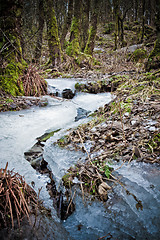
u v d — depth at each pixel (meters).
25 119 3.26
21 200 1.45
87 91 5.27
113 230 1.38
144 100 3.23
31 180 1.86
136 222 1.35
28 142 2.57
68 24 12.90
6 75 4.32
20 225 1.35
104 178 1.69
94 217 1.48
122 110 3.05
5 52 4.54
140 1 21.38
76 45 9.63
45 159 2.20
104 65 9.61
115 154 1.99
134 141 2.14
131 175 1.67
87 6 13.37
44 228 1.38
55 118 3.40
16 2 4.49
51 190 1.75
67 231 1.42
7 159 2.12
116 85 5.33
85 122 3.16
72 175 1.80
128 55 10.65
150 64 5.62
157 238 1.24
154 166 1.72
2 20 4.43
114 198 1.52
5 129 2.81
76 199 1.61
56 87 5.23
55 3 15.40
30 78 4.78
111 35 25.97
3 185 1.52
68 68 8.90
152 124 2.39
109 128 2.55
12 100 3.88
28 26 10.44
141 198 1.46
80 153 2.15
